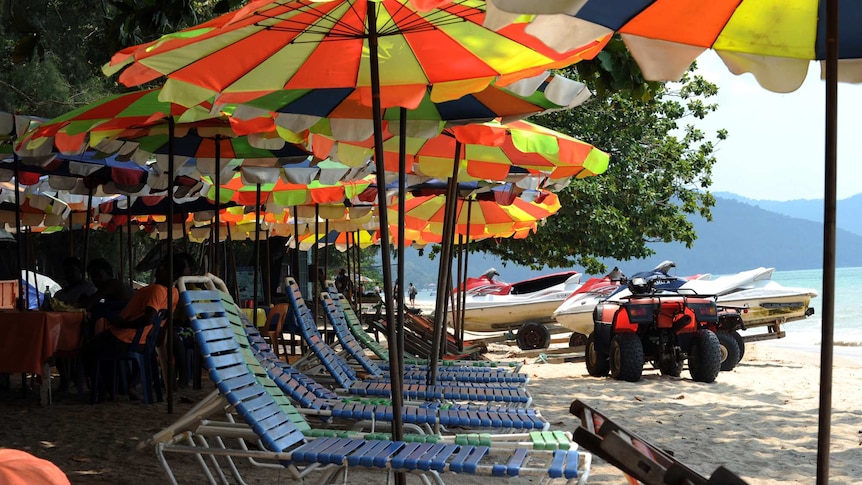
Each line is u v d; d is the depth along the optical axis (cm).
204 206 1241
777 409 977
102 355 859
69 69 2120
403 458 418
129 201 1114
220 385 485
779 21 352
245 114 601
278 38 461
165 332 924
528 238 2147
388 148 774
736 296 1653
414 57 491
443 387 704
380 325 1468
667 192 2278
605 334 1288
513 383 759
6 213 1256
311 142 695
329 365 716
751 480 625
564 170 860
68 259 1048
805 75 365
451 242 786
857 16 352
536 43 461
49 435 708
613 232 2100
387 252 465
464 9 439
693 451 732
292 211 1405
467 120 623
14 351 816
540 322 1991
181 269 970
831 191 302
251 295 2006
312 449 442
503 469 404
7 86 1953
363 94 519
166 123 753
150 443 466
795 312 1642
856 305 7250
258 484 559
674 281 1369
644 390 1141
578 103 597
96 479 562
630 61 665
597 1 325
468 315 2006
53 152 806
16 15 774
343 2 432
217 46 450
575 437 254
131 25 766
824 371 300
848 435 819
